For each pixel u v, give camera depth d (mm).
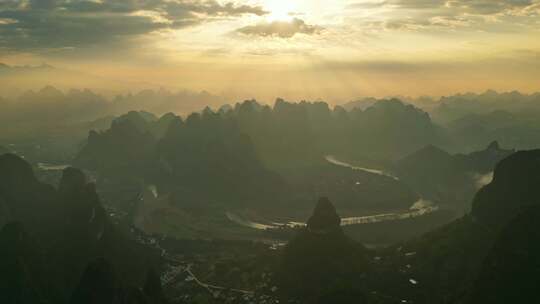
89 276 171500
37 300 185375
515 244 163375
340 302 183625
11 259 192000
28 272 192250
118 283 177875
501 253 164000
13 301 179875
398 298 194625
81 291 170125
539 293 153500
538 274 156125
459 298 176875
